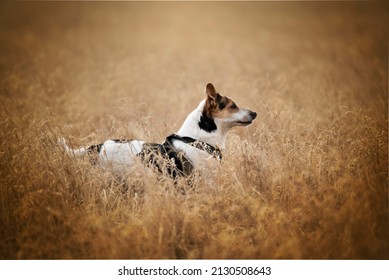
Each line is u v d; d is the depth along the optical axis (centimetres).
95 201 941
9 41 3084
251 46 3028
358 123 1216
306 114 1406
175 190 880
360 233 793
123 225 850
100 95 1827
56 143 1036
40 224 841
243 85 1798
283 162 983
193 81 2106
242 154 957
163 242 803
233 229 816
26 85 1905
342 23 3559
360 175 933
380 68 1767
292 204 898
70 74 2230
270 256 792
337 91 1550
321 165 969
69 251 828
